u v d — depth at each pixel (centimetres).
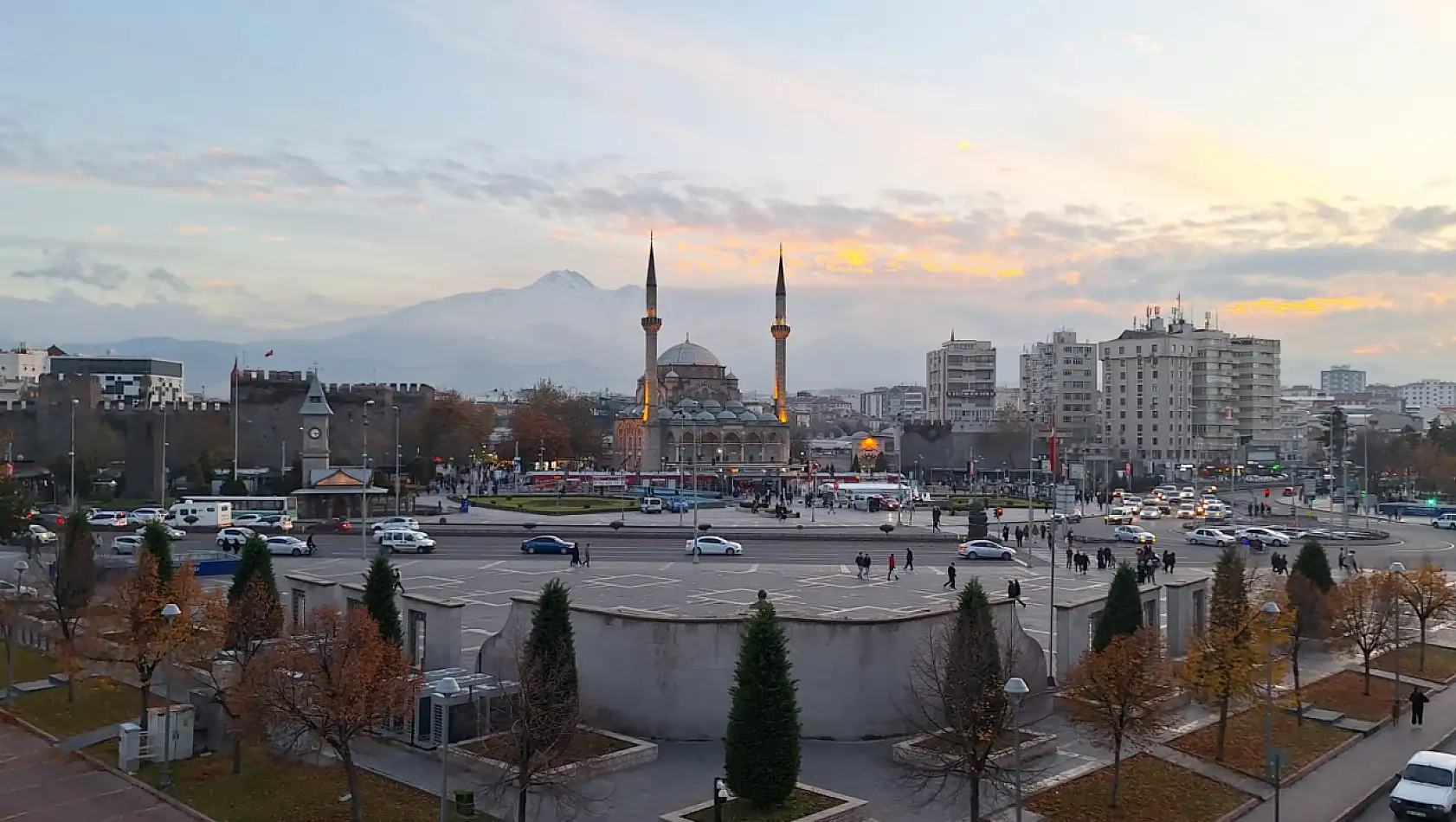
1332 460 16500
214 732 4694
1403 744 5056
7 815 3884
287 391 19838
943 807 3969
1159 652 4506
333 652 3844
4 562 9319
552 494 18425
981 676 3931
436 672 4894
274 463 19550
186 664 4806
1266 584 6850
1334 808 4181
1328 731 5162
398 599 6131
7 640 5484
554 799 3872
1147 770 4444
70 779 4284
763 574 9262
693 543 10388
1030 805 4025
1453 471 17212
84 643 5178
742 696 3850
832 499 17262
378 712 3775
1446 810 4019
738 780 3809
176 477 18075
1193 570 9875
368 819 3778
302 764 4334
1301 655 6775
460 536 12188
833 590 8281
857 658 4822
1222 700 4669
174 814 3903
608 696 4859
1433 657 6788
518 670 4353
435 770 4291
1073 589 8619
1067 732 4869
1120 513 14825
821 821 3731
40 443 17312
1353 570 9412
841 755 4584
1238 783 4397
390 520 12469
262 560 5650
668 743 4722
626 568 9631
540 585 8494
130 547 9756
